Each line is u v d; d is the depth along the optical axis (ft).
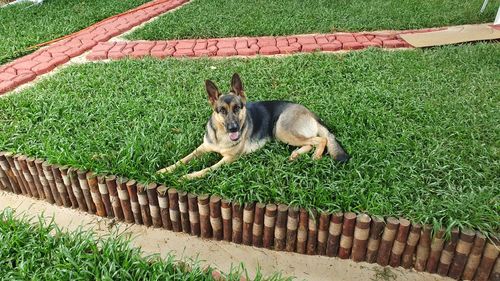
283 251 10.11
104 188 10.71
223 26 24.12
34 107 14.42
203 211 9.98
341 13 25.73
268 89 15.98
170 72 17.94
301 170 10.61
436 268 9.24
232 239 10.40
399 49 20.36
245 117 11.18
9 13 28.55
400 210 9.21
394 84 15.94
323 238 9.55
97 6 30.50
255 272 9.53
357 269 9.52
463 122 12.90
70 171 10.82
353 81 16.67
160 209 10.48
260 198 9.63
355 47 20.93
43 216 10.96
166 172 10.52
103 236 10.55
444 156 11.02
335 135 12.44
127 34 24.30
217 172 10.73
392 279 9.25
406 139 11.85
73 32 25.04
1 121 13.74
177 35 23.40
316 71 17.54
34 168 11.38
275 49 20.84
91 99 15.20
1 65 20.39
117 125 13.14
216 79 17.30
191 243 10.45
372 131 12.44
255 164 11.07
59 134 12.53
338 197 9.50
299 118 11.43
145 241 10.54
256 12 26.86
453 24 23.63
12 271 8.53
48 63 20.15
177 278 8.30
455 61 18.06
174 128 13.07
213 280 8.32
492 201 9.34
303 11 26.48
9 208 10.98
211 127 11.23
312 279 9.30
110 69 18.44
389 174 10.32
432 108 13.64
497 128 12.39
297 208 9.31
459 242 8.62
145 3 31.94
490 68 17.13
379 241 9.22
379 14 25.17
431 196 9.64
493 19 23.84
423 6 26.71
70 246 9.23
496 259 8.59
